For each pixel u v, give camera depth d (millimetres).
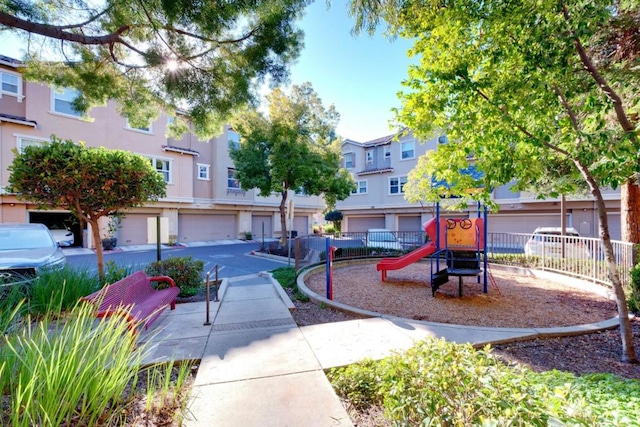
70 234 16906
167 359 3164
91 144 15914
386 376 2291
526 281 7840
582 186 7254
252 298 5930
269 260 12828
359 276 8664
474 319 4785
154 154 18375
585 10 2527
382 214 24547
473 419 1560
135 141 17609
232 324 4355
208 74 5328
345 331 4008
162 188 6707
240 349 3447
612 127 3984
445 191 4559
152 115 6645
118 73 5621
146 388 2678
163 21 4281
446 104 3594
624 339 3311
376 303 5773
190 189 20188
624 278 5727
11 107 13617
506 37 3090
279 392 2547
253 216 24734
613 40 3324
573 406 1661
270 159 13320
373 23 3830
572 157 3223
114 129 16797
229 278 8414
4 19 3463
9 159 13328
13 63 13438
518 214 18406
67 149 5418
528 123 3352
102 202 5777
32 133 14016
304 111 12930
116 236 17312
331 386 2639
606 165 2809
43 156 5238
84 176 5375
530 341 3842
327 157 14141
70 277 4805
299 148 12836
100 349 2287
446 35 3436
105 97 5918
